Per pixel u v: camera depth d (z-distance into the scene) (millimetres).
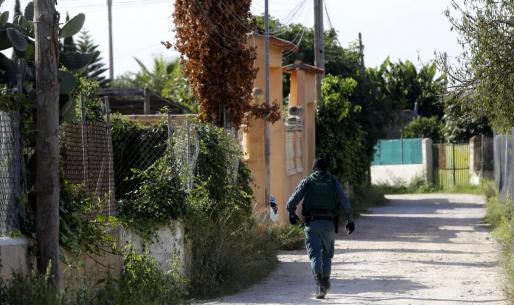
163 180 31391
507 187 54875
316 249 30016
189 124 33969
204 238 32531
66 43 76062
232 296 30969
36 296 19641
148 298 25797
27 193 21422
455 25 36812
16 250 20422
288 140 58469
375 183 113750
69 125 24094
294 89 64688
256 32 47719
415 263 39781
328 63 82562
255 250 36844
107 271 24797
